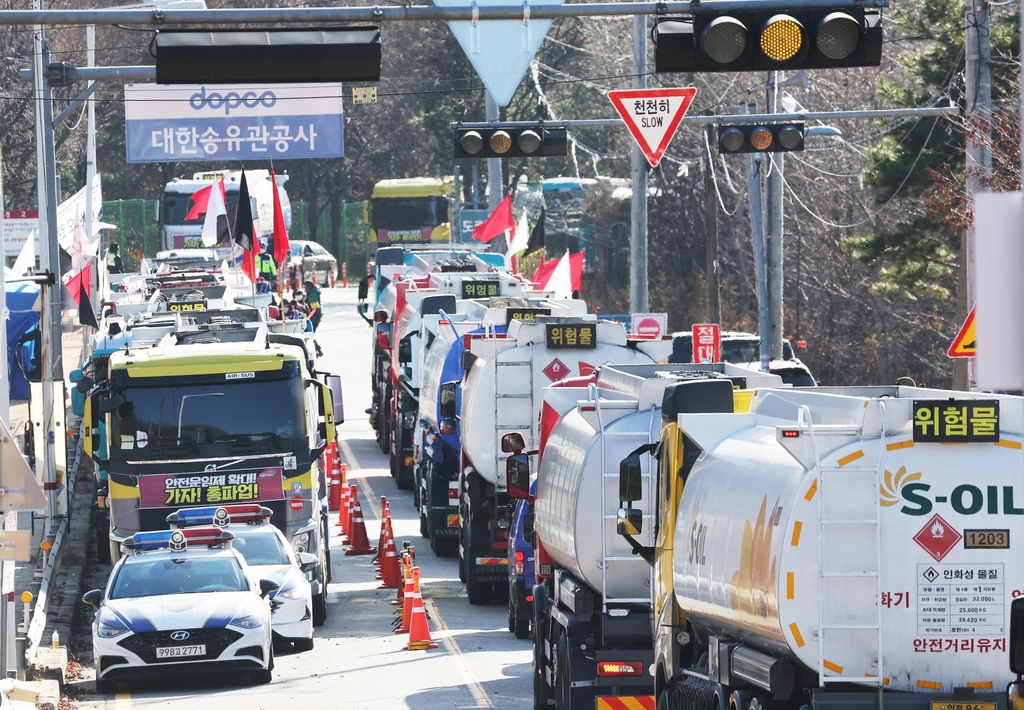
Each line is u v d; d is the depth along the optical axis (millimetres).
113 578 63344
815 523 31562
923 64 123312
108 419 76875
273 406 74875
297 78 40656
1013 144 89375
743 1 39875
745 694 34625
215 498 74125
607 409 47531
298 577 68062
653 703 46562
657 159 71375
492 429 75625
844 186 170500
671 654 41125
